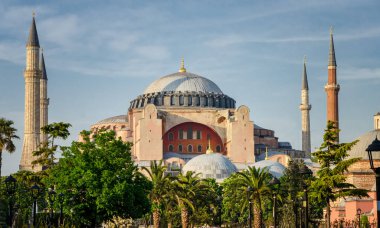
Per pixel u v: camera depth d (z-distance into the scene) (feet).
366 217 307.78
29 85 590.96
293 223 328.49
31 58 592.60
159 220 356.59
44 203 359.87
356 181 389.39
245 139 639.35
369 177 389.60
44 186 315.99
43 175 323.98
